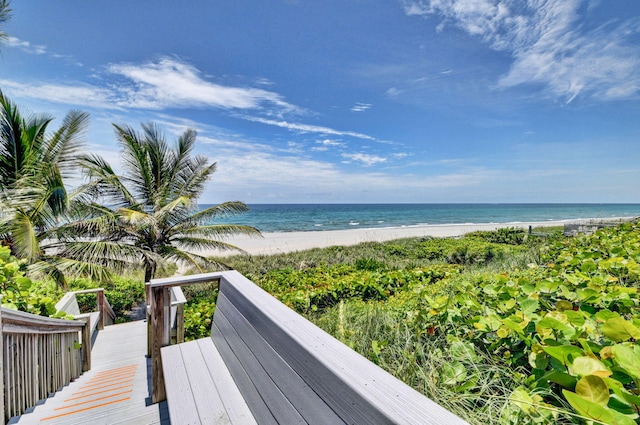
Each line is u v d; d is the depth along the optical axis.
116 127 8.67
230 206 9.62
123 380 3.27
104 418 2.23
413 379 1.50
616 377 1.01
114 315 7.70
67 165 7.45
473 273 5.37
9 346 2.18
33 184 6.54
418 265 9.31
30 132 6.96
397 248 14.82
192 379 1.84
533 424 0.98
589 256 2.87
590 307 1.72
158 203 9.10
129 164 8.99
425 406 0.70
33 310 3.18
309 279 6.53
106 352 4.61
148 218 7.70
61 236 7.27
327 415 0.91
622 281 2.36
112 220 7.74
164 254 8.74
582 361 0.99
